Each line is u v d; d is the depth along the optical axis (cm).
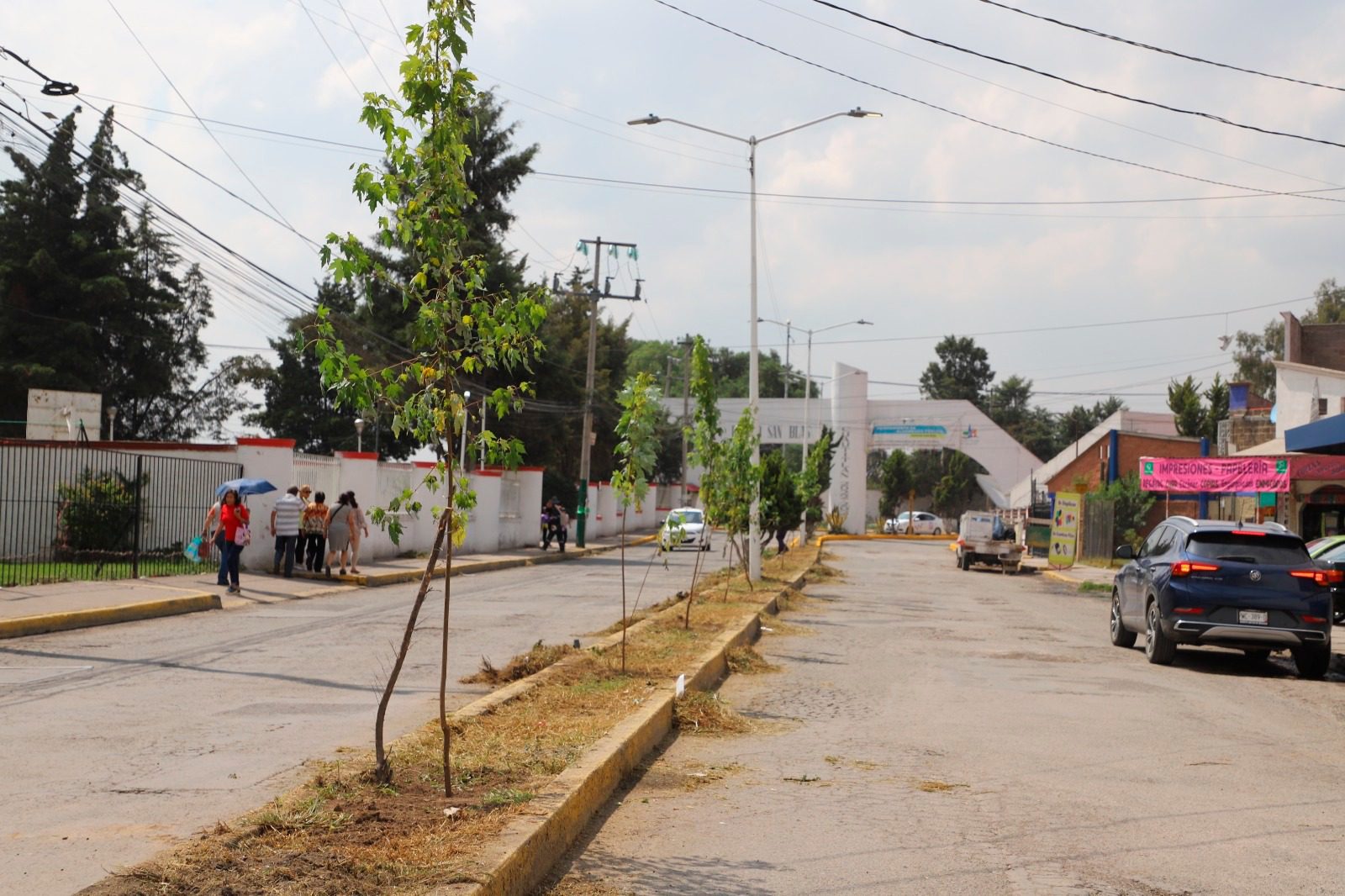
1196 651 1798
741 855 638
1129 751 960
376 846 544
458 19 634
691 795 776
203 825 641
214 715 989
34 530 2652
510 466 669
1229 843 677
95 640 1500
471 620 1872
